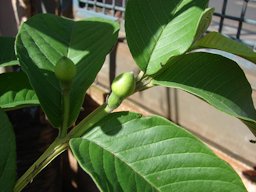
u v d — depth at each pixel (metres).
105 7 0.48
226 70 0.21
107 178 0.17
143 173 0.19
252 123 0.20
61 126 0.21
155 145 0.19
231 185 0.18
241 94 0.21
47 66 0.23
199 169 0.18
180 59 0.21
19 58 0.22
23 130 0.50
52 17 0.26
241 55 0.20
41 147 0.51
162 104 0.42
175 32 0.20
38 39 0.24
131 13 0.21
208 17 0.19
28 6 0.62
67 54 0.24
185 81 0.21
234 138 0.35
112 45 0.24
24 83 0.27
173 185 0.18
